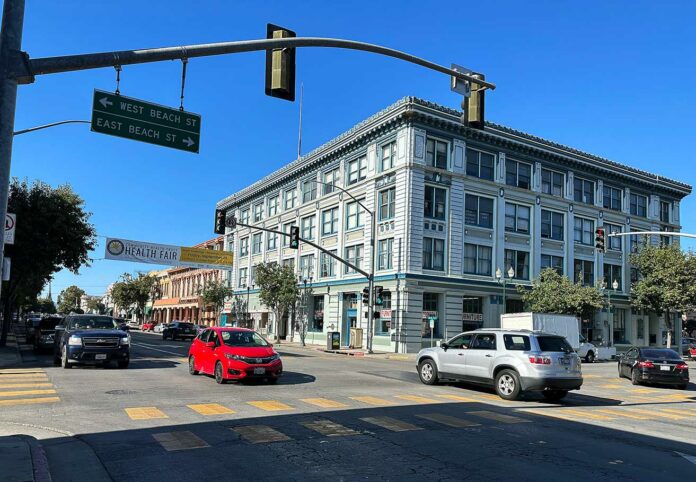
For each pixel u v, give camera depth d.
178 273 86.69
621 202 49.25
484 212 40.41
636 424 10.89
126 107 9.33
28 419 9.84
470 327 39.19
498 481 6.50
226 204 67.25
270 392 13.66
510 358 13.82
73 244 28.12
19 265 27.30
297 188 51.81
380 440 8.50
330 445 8.13
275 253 55.03
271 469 6.88
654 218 51.56
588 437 9.23
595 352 36.47
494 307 39.94
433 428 9.51
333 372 19.64
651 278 46.12
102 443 8.11
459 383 16.81
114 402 11.73
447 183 38.44
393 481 6.43
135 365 20.42
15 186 27.50
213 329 16.73
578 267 45.22
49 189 28.47
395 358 31.80
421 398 13.27
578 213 45.56
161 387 14.17
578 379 13.73
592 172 46.94
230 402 11.92
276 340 49.34
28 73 7.81
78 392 13.12
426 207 37.72
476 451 7.94
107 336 18.88
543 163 43.78
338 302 43.34
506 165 41.91
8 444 7.55
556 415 11.57
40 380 15.40
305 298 47.72
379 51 10.49
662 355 20.22
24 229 26.41
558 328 32.59
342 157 44.53
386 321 37.94
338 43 10.04
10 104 7.74
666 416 12.30
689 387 20.53
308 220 49.50
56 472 6.71
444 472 6.83
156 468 6.88
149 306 100.38
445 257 38.16
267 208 57.75
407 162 36.94
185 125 9.79
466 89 11.63
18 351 26.53
